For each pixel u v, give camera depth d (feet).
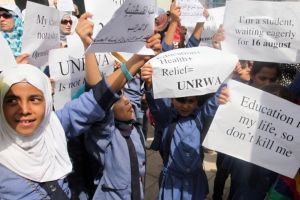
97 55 7.52
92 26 5.69
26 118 4.76
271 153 6.48
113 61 7.79
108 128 6.39
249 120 6.53
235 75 8.96
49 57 6.87
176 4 10.24
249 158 6.58
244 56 6.95
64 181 5.42
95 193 7.11
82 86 7.00
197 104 8.16
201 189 8.18
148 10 5.04
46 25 6.93
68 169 5.40
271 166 6.49
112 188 6.97
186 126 7.99
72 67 7.23
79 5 17.33
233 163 8.18
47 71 7.89
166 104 8.35
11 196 4.79
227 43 6.99
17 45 10.80
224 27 6.94
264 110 6.43
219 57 6.64
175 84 6.64
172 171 8.09
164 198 8.17
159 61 6.66
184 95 6.68
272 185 7.19
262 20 6.63
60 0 13.14
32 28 6.53
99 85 5.64
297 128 6.29
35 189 4.93
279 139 6.42
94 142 6.51
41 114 4.91
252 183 7.79
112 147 6.91
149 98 8.34
